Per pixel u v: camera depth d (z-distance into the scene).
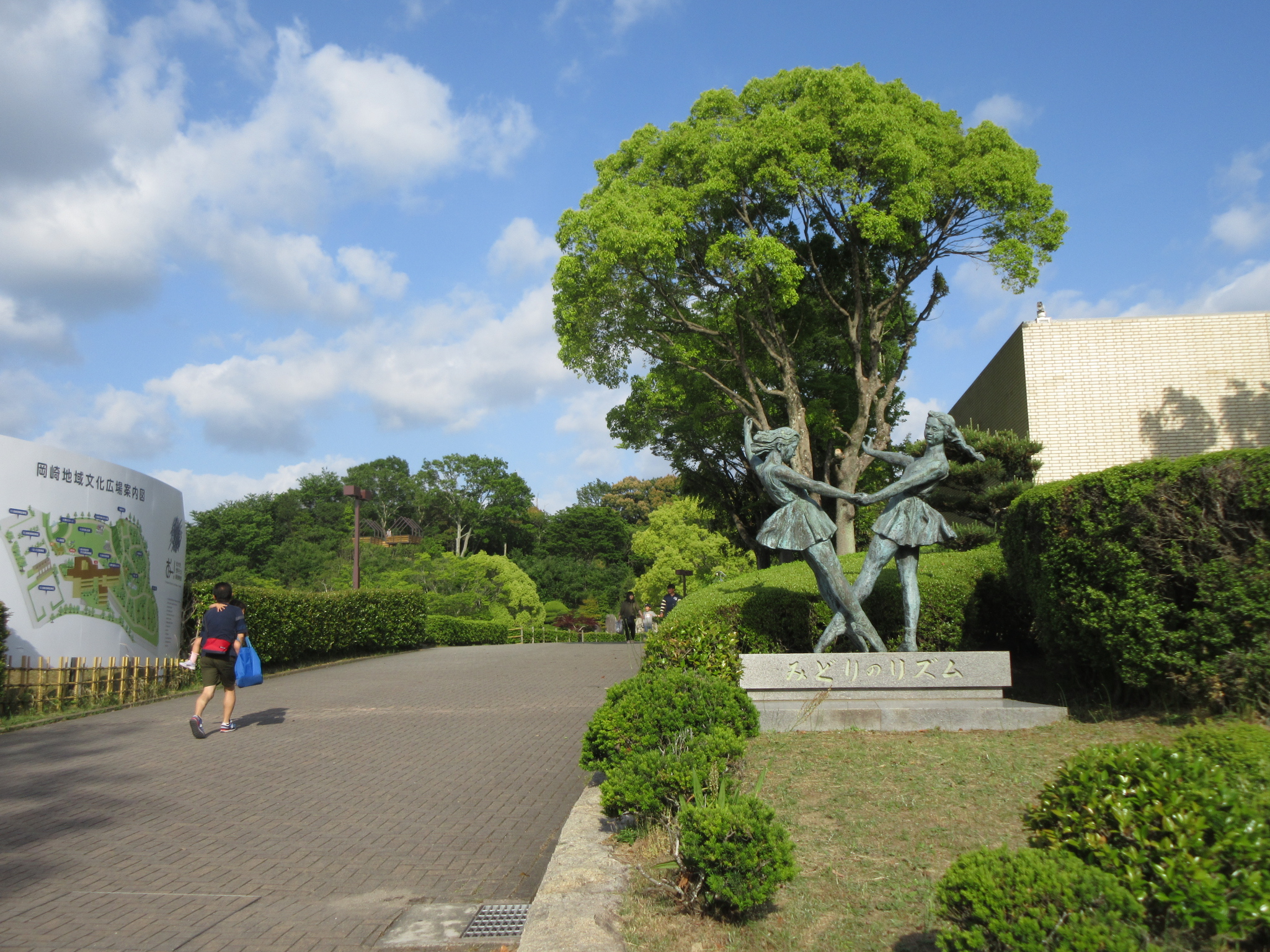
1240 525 6.59
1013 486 14.57
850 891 4.43
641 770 5.37
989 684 8.74
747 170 17.28
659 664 9.88
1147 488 7.03
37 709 11.54
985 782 6.02
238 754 9.21
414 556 50.78
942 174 17.70
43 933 4.52
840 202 17.55
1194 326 17.72
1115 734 7.01
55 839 6.22
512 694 13.98
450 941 4.53
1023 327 18.20
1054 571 8.02
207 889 5.25
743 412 20.97
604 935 4.03
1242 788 3.45
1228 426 17.31
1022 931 2.85
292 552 53.47
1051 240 17.41
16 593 11.59
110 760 8.90
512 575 45.88
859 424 18.84
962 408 24.88
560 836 5.70
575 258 18.06
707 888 4.23
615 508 83.50
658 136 20.34
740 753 5.59
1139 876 3.17
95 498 13.20
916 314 22.89
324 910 4.94
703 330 19.09
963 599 10.58
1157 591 7.02
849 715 8.11
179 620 15.80
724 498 28.45
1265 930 3.12
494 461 75.81
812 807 5.81
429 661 21.16
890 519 9.33
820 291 20.23
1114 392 17.73
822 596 9.98
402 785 7.84
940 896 3.17
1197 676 6.87
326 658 20.86
